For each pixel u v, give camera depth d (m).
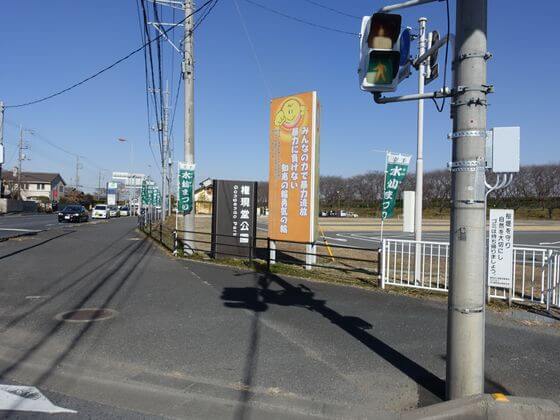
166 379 4.98
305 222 12.97
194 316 7.54
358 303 8.70
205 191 61.31
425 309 8.28
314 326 7.07
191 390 4.71
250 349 5.95
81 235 25.25
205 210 61.25
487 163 4.61
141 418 4.18
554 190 78.06
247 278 11.34
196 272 12.20
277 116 13.49
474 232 4.15
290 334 6.62
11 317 7.36
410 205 10.73
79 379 5.00
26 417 4.15
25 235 23.91
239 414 4.27
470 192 4.13
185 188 16.81
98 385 4.86
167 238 23.17
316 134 12.90
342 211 92.38
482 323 4.21
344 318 7.57
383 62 4.48
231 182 15.53
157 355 5.68
